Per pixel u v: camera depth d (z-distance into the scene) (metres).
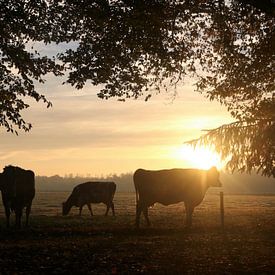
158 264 12.94
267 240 18.25
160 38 15.70
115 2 15.02
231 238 19.02
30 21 16.84
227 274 11.55
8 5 16.17
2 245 16.98
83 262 13.28
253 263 12.91
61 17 17.08
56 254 14.62
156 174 25.08
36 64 18.75
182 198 25.00
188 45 17.16
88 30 16.98
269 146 20.36
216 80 18.84
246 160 21.00
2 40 17.41
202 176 25.08
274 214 34.50
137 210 24.78
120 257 14.05
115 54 16.64
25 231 22.03
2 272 12.02
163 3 14.86
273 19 16.12
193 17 15.68
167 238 19.05
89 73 17.00
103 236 20.20
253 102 19.69
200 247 16.20
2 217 31.86
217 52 17.73
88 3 15.19
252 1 13.35
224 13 15.66
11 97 18.88
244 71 18.17
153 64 17.34
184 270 12.10
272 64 18.22
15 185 23.31
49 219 30.06
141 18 14.88
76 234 21.05
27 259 13.80
